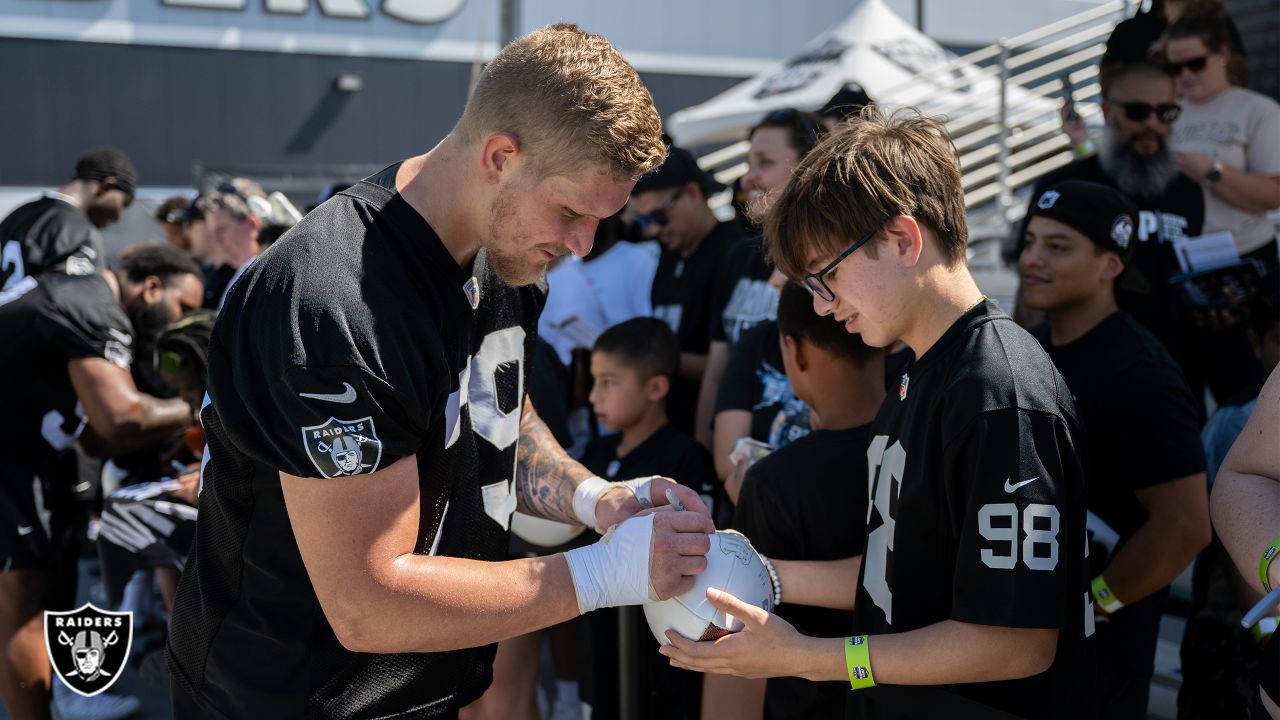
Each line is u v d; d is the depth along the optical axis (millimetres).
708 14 13742
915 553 1701
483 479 1917
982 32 11938
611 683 3158
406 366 1575
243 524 1734
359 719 1768
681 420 3791
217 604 1791
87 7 11742
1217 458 2783
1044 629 1549
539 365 3230
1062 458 1595
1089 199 2414
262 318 1565
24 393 3439
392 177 1713
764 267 3252
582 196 1563
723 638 1748
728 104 7793
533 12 13086
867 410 2252
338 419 1514
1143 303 3596
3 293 3568
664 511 1798
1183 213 3627
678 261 3928
